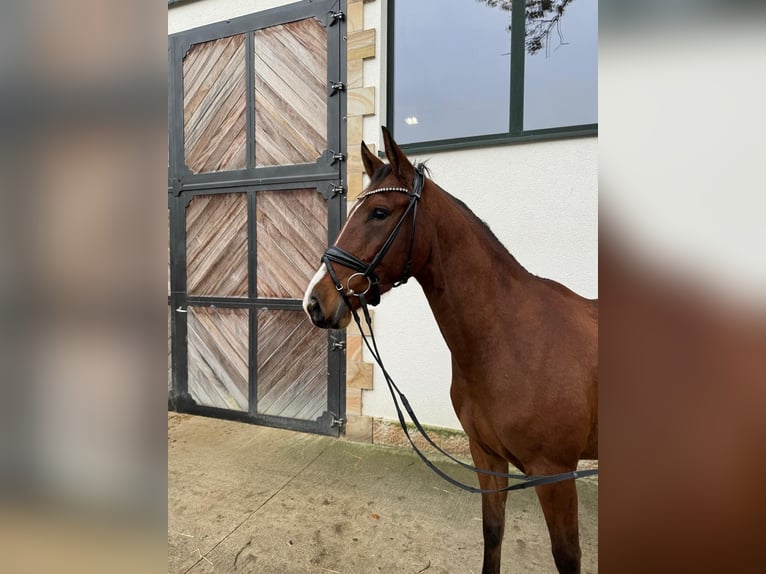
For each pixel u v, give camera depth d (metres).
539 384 1.32
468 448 2.75
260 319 3.48
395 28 2.99
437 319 1.44
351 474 2.67
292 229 3.32
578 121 2.57
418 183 1.34
